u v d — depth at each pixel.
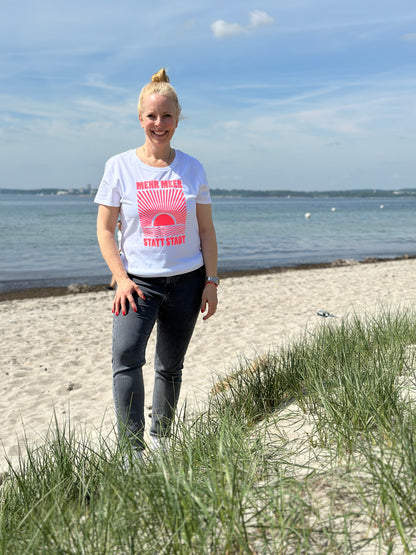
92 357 7.13
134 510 2.01
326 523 1.88
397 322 5.12
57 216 63.50
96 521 1.99
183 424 2.82
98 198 2.94
